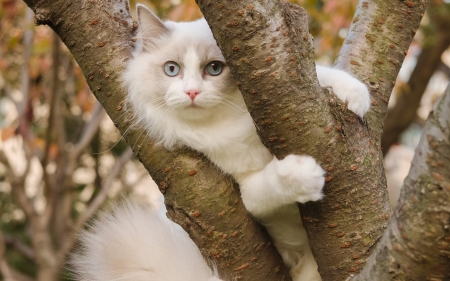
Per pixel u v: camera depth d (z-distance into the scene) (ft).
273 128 3.34
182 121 3.72
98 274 3.82
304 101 3.31
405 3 3.72
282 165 3.38
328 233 3.39
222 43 3.30
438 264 3.06
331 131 3.34
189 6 4.93
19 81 6.96
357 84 3.46
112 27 3.66
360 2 3.82
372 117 3.60
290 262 3.85
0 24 6.08
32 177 7.82
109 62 3.61
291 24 3.31
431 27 6.78
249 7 3.27
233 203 3.47
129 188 6.50
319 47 5.47
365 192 3.37
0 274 6.68
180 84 3.76
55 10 3.60
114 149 7.80
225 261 3.47
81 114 6.89
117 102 3.60
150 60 3.80
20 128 5.82
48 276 5.54
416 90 7.43
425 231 3.05
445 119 3.00
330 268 3.40
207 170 3.50
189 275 3.72
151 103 3.76
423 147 3.04
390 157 9.43
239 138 3.64
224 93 3.75
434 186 3.02
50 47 5.45
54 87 5.40
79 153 5.81
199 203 3.46
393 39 3.71
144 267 3.77
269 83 3.29
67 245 4.61
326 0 5.48
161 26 3.85
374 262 3.15
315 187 3.35
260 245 3.49
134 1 5.21
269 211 3.59
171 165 3.51
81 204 7.64
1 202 7.91
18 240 7.22
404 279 3.10
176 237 3.80
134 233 3.79
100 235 3.83
